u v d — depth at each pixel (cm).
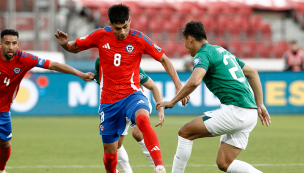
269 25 7369
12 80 1622
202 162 2098
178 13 7388
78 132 3391
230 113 1350
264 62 6406
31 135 3206
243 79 1401
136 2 7588
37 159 2197
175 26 7200
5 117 1662
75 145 2717
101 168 1944
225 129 1357
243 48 7031
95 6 7006
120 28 1400
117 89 1473
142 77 1594
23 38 5600
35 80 4619
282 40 7188
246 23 7350
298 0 8125
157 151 1326
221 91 1388
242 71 1445
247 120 1362
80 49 1569
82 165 2022
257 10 7594
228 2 7831
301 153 2378
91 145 2717
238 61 1493
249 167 1348
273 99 4738
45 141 2894
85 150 2516
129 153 2411
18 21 5575
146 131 1353
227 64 1392
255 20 7381
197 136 1406
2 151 1706
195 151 2466
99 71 1563
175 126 3781
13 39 1542
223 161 1393
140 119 1380
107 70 1485
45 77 4634
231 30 7181
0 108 1647
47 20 5725
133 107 1440
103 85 1505
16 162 2108
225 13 7481
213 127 1359
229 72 1384
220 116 1356
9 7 5316
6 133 1672
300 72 4744
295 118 4459
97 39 1499
